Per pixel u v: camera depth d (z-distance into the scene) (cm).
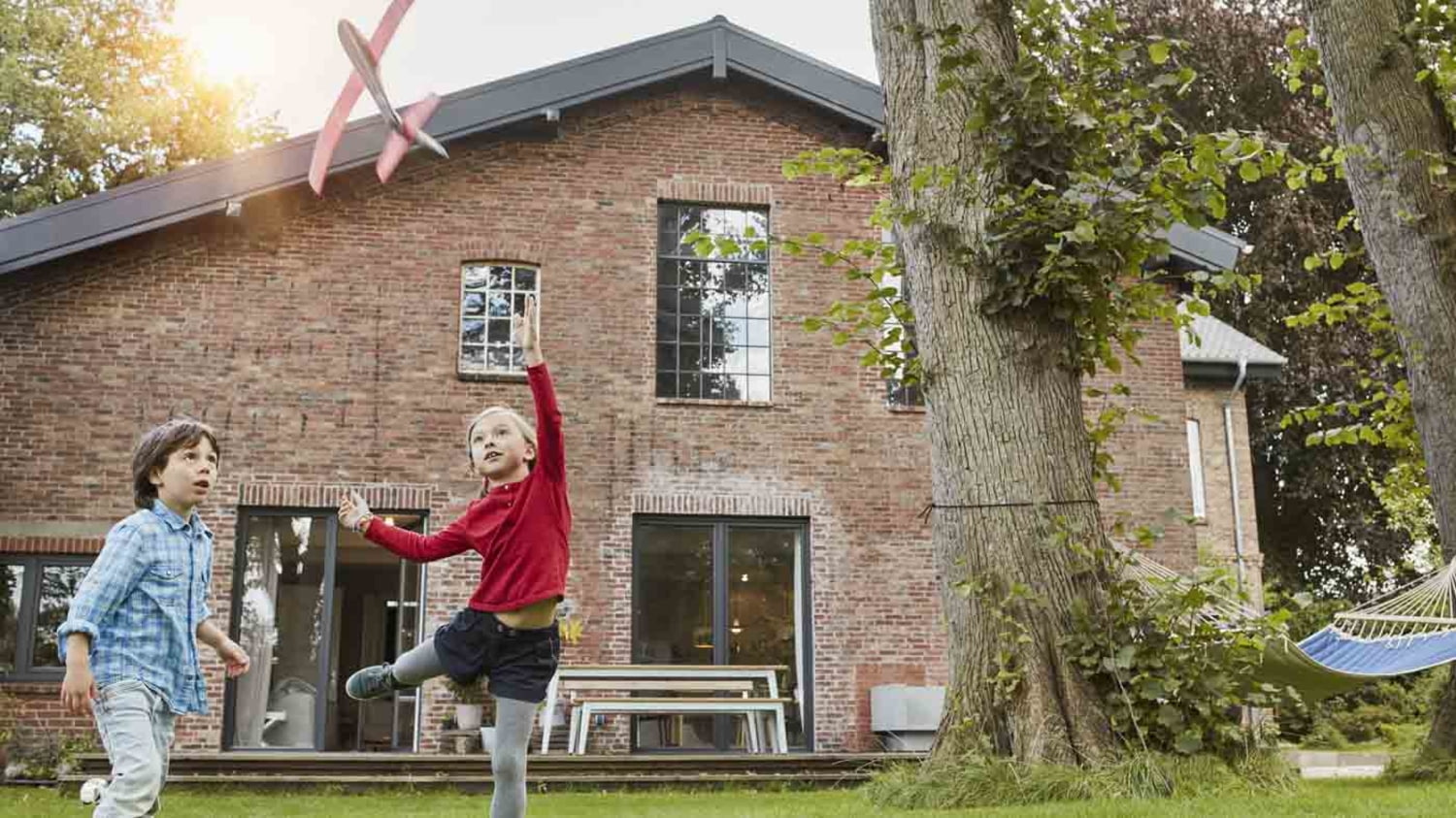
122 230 1226
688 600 1311
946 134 712
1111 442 1402
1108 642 633
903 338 796
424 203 1330
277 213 1298
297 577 1249
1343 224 998
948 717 654
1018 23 752
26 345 1231
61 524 1205
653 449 1322
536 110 1324
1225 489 1781
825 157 793
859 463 1355
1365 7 905
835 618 1319
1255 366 1792
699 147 1402
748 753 1154
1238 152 684
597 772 1038
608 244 1361
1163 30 2269
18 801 874
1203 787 592
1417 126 895
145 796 358
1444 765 895
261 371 1268
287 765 997
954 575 669
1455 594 952
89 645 367
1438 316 888
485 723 1221
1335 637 1044
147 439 394
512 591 367
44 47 2128
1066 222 660
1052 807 541
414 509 1270
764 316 1391
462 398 1298
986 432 672
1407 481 1142
